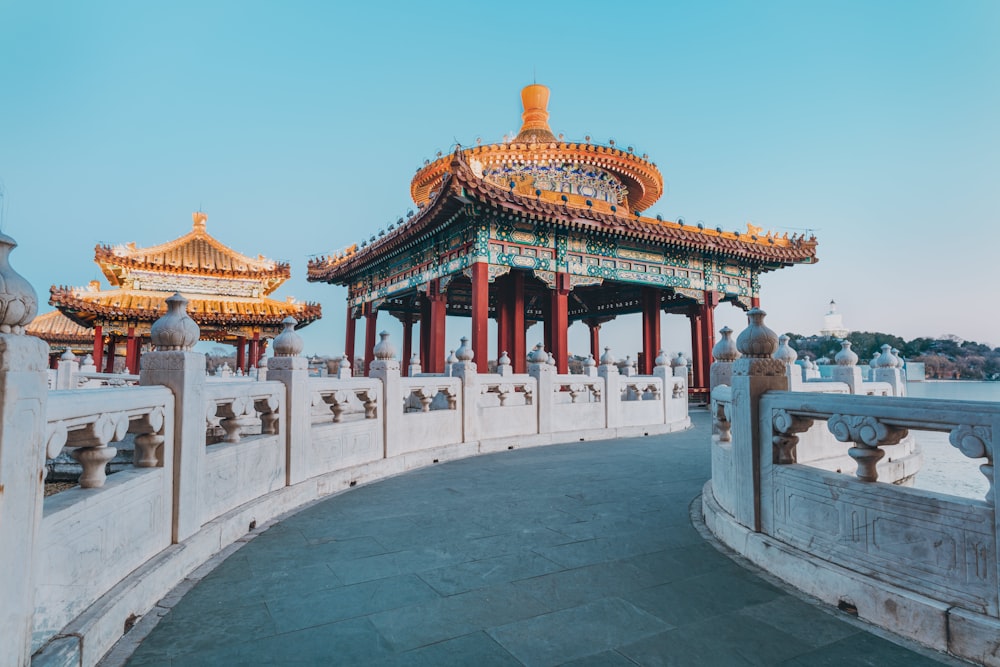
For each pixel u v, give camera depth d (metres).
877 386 13.09
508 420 14.03
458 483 9.52
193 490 5.48
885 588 4.05
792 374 10.72
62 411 3.43
